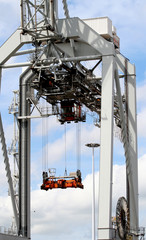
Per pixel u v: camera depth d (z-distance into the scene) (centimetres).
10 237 5034
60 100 5525
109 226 4500
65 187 5216
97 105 5753
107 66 4847
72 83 5103
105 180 4603
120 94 5169
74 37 5016
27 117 5706
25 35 5206
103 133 4706
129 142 5528
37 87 5156
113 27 5925
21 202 5622
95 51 5062
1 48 5284
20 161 5706
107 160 4644
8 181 5434
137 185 5472
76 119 5519
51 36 5003
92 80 5291
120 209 5203
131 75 5659
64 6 5212
